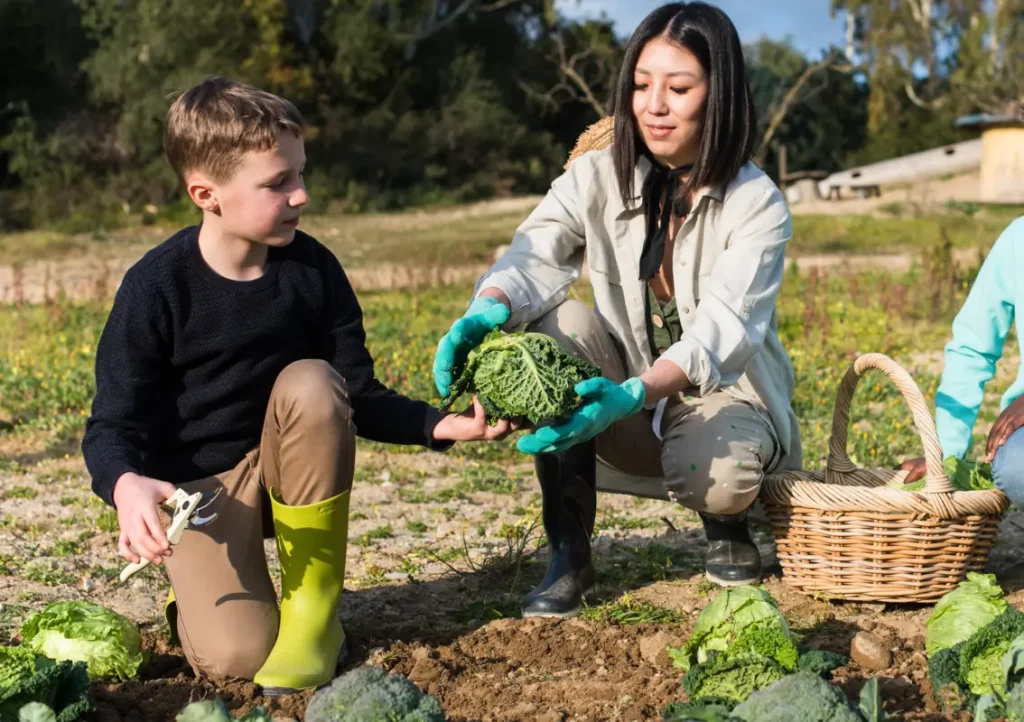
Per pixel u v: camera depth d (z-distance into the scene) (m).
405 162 41.38
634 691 3.04
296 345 3.37
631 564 4.30
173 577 3.24
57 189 34.56
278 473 3.27
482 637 3.51
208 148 3.06
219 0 36.66
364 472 6.29
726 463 3.70
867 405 8.09
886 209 30.86
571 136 48.47
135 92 36.34
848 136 54.91
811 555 3.78
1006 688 2.68
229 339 3.24
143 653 3.27
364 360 3.50
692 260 3.83
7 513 5.39
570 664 3.30
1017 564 4.29
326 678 3.14
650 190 3.88
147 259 3.20
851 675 3.12
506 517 5.31
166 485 2.93
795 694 2.51
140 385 3.17
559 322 3.82
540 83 47.75
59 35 38.94
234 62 37.03
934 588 3.67
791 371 4.15
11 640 3.59
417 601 4.00
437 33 46.41
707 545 4.54
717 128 3.64
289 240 3.21
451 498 5.70
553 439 3.10
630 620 3.64
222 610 3.18
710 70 3.63
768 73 52.22
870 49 48.69
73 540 4.91
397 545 4.82
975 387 4.02
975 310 3.98
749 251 3.71
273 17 39.09
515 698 3.04
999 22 44.50
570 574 3.74
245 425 3.35
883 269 18.36
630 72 3.73
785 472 3.96
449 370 3.28
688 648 3.04
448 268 20.53
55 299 14.32
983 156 33.94
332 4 42.28
